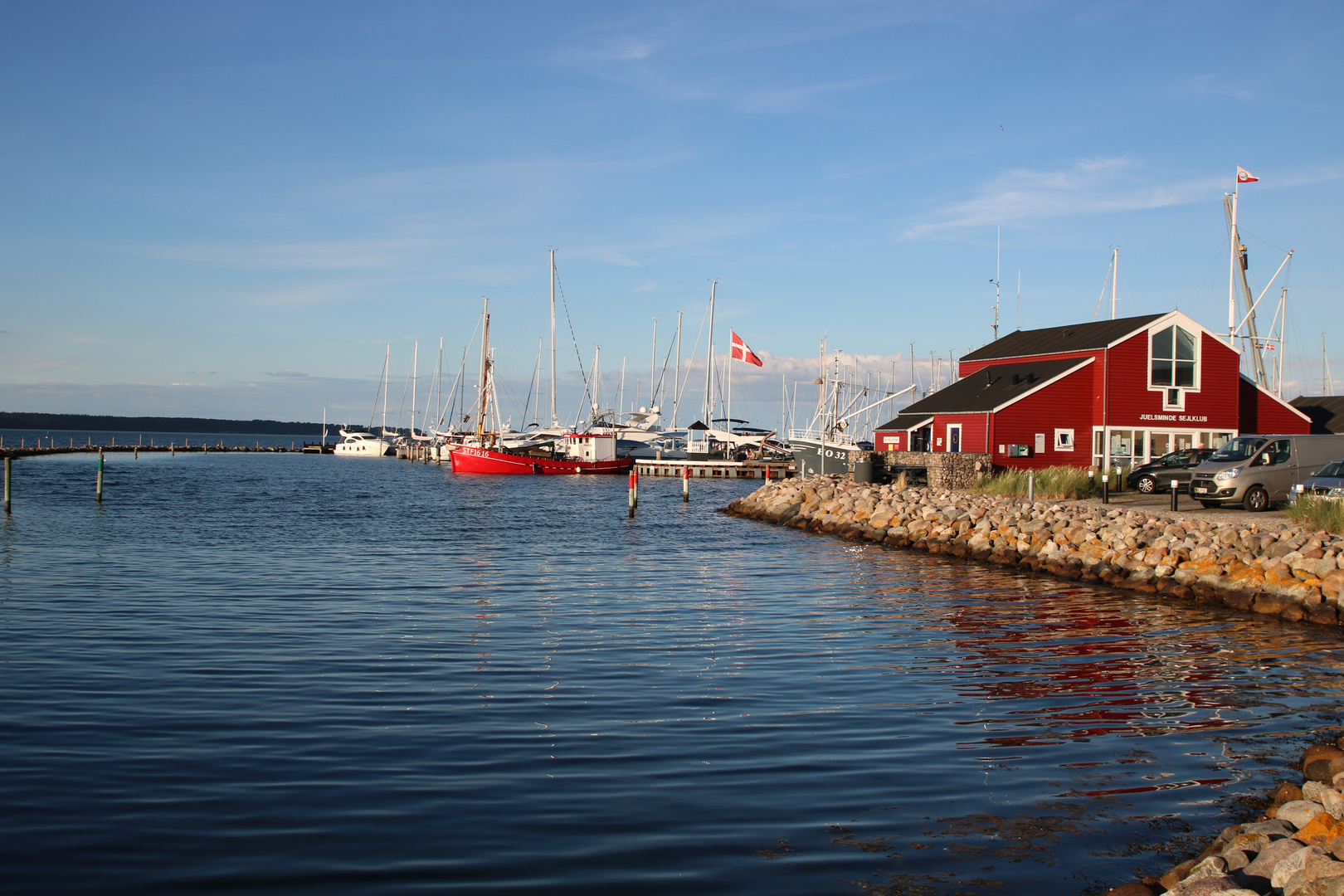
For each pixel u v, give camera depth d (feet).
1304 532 72.02
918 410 169.07
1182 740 32.55
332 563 79.20
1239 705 37.19
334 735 31.60
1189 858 23.13
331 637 47.96
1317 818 21.35
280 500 168.66
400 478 271.69
